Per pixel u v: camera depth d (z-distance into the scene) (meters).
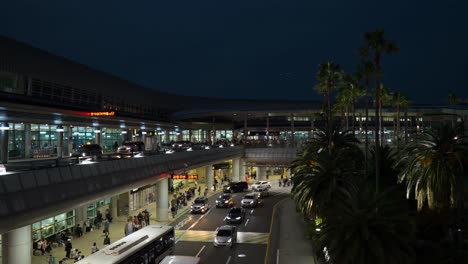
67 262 29.61
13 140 47.16
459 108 88.06
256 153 81.31
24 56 48.72
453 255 24.75
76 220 40.31
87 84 65.38
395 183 39.09
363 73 42.75
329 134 41.44
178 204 53.53
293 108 99.75
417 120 110.50
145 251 24.67
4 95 38.88
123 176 33.59
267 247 34.78
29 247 22.86
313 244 32.62
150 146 71.50
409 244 21.31
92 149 42.84
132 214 50.41
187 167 52.59
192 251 33.72
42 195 22.23
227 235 35.22
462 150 23.78
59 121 50.88
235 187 69.88
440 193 24.03
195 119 114.81
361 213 20.25
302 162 40.75
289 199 62.84
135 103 87.38
